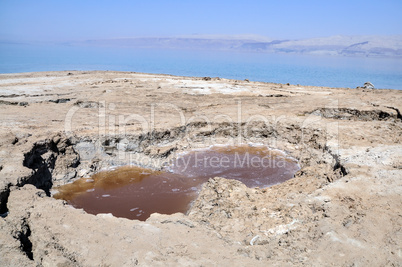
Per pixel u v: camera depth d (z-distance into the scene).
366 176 12.43
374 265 7.82
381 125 20.28
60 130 17.11
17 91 26.86
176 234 9.37
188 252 8.45
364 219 9.59
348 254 8.23
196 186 15.63
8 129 16.39
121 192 14.99
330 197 11.22
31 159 14.41
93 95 26.97
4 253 7.71
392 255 8.08
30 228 9.10
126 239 8.81
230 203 12.02
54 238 8.60
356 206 10.46
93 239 8.67
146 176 16.58
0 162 12.85
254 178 16.55
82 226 9.29
